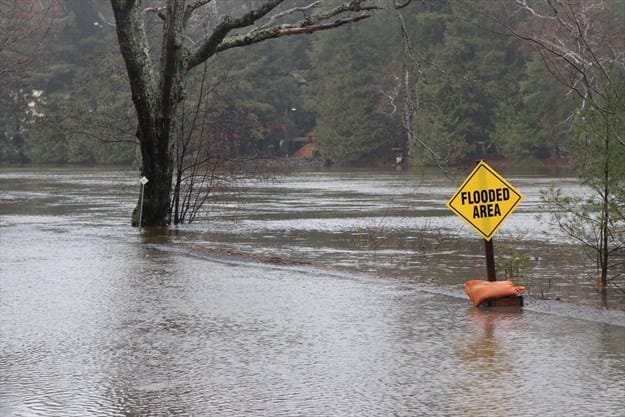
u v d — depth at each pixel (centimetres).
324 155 13650
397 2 3588
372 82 13175
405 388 1178
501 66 11462
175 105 3669
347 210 4616
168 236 3378
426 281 2194
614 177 2100
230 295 1917
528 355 1336
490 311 1692
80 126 7725
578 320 1593
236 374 1267
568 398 1116
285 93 14250
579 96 2183
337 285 2042
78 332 1560
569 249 2797
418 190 6419
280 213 4456
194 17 5603
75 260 2569
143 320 1658
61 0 14625
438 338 1463
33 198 5706
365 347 1411
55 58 14625
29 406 1131
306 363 1319
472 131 11862
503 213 1788
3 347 1452
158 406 1123
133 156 13438
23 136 14925
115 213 4528
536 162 11875
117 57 7200
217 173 4634
